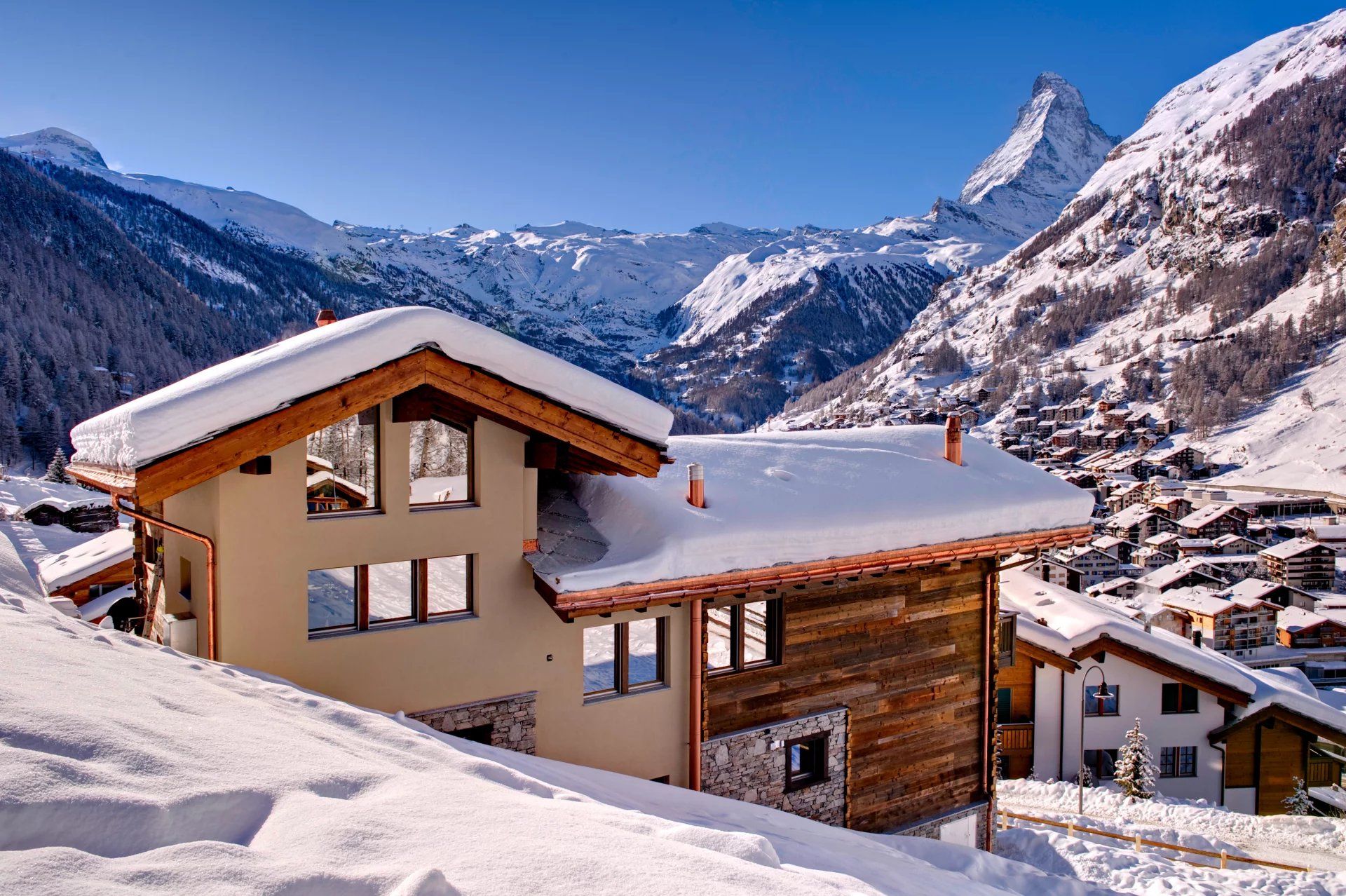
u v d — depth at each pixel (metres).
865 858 9.37
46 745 4.26
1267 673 33.03
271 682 8.38
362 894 3.79
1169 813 25.78
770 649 13.99
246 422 9.44
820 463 15.84
